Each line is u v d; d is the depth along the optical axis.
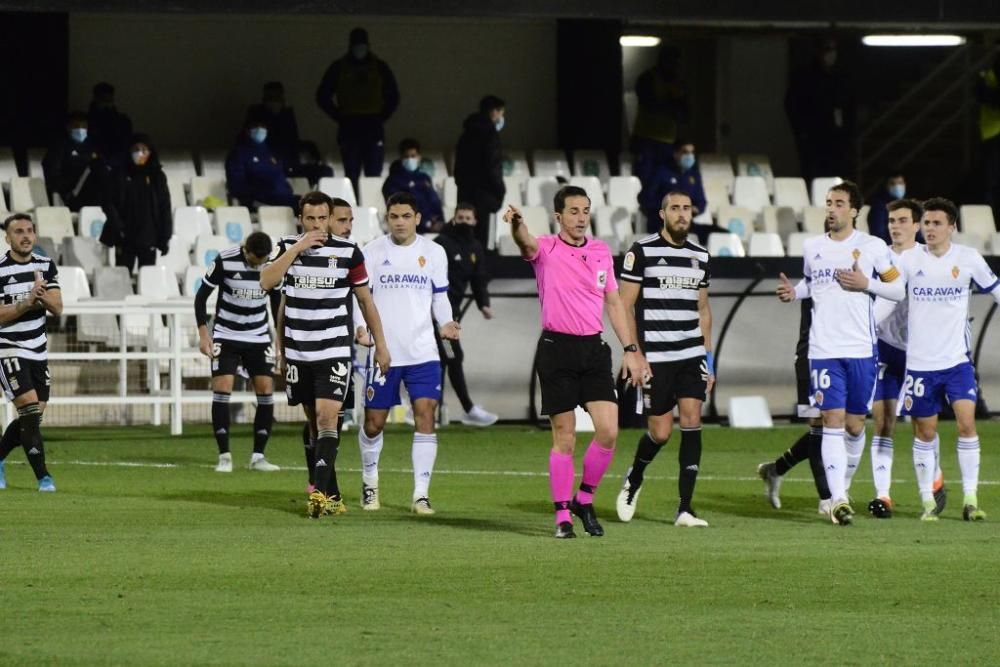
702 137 95.06
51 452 52.28
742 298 64.12
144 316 60.31
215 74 80.75
